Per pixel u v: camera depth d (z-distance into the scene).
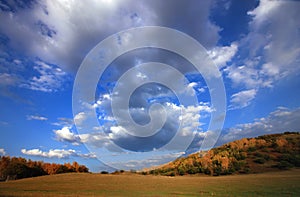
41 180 56.00
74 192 33.41
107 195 29.84
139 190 36.03
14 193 31.05
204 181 48.84
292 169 73.19
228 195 28.95
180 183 46.25
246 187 35.81
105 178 58.88
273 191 30.88
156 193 32.06
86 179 57.00
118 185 44.34
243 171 73.31
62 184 46.88
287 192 29.72
